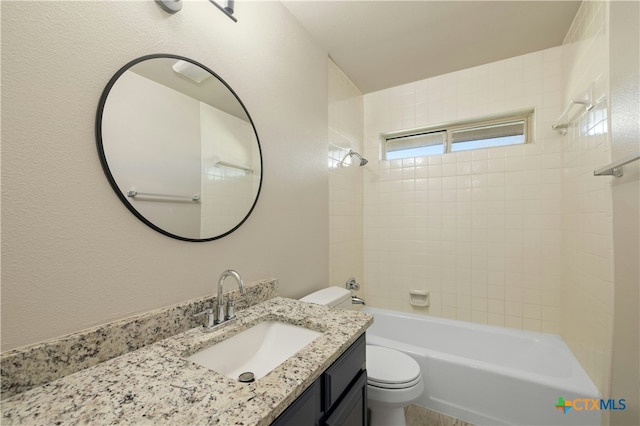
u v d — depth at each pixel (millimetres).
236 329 961
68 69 695
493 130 2273
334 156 2104
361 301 2141
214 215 1092
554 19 1667
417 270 2428
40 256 642
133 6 842
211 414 511
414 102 2449
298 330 1039
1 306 586
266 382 621
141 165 852
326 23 1673
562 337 1894
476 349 2070
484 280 2182
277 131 1463
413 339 2291
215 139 1105
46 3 661
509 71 2100
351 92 2420
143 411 522
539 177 2008
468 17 1642
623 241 1198
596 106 1381
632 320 1164
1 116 589
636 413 1135
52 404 550
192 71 1021
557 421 1372
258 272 1321
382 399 1290
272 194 1421
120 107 801
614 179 1237
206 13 1082
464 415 1572
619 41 1194
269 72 1409
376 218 2600
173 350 790
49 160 659
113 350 748
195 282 1019
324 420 755
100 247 751
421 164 2422
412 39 1846
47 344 634
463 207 2258
